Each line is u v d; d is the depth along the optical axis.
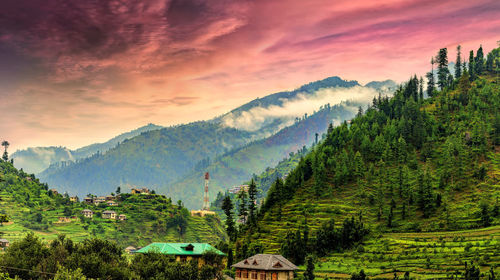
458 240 185.12
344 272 174.00
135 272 140.75
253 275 167.12
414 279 145.50
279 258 171.75
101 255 148.62
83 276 120.19
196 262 154.00
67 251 148.50
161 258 149.00
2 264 133.38
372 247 198.88
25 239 150.12
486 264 154.00
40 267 135.00
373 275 165.00
